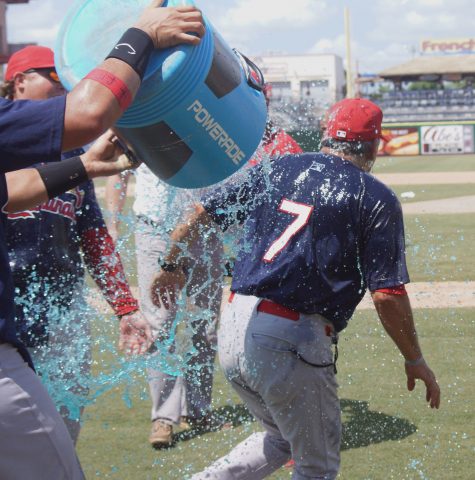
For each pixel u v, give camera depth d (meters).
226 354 2.96
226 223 3.06
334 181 2.89
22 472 2.06
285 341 2.81
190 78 2.12
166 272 3.34
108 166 2.39
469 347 5.86
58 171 2.35
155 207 3.88
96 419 4.62
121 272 3.30
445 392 4.92
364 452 4.08
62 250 3.04
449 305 7.17
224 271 4.23
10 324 2.07
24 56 3.10
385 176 25.06
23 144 1.82
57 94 3.11
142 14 2.04
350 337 6.15
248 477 3.13
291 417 2.87
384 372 5.34
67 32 2.26
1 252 2.09
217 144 2.31
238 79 2.35
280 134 3.37
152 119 2.17
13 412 2.02
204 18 2.20
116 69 1.90
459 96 55.34
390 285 2.85
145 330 3.33
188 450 4.18
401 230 2.89
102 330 4.97
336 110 3.03
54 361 3.03
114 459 4.07
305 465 2.92
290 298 2.83
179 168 2.35
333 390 2.93
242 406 4.79
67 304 3.08
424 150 42.75
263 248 2.90
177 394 4.25
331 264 2.84
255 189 2.97
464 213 14.12
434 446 4.15
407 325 2.93
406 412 4.62
